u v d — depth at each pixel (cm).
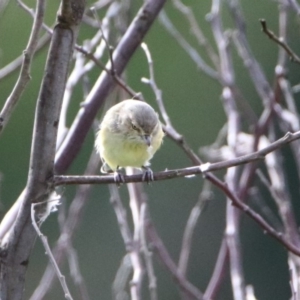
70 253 1036
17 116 2698
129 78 2714
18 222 791
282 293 2369
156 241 1048
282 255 2388
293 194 2406
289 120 1097
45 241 715
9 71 1123
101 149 1191
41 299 1003
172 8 2594
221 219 2328
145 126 1158
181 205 2548
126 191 2172
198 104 2748
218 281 1014
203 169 856
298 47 2408
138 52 2716
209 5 2625
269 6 2759
